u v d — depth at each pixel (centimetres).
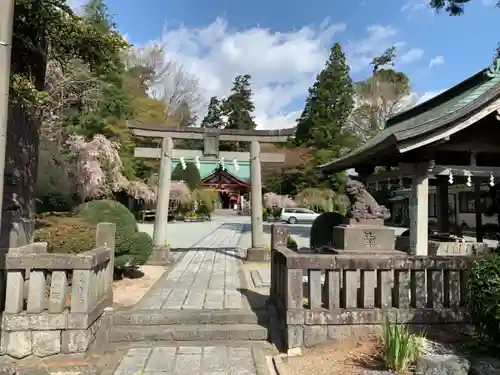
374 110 3384
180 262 977
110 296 511
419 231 638
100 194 1562
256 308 532
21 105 466
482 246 748
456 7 835
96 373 372
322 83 3173
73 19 511
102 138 1552
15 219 534
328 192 2920
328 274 430
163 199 996
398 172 711
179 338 455
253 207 1037
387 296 430
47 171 1005
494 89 568
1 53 318
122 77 2084
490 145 664
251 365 389
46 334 394
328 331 418
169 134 1029
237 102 5356
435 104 905
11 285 397
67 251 572
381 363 349
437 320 425
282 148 3297
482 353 345
